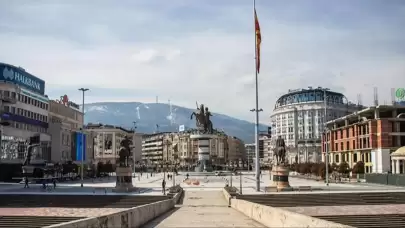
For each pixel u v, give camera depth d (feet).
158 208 121.90
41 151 411.54
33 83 449.06
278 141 250.57
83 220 54.70
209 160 494.18
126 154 244.42
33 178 340.39
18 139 370.73
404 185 284.82
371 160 420.77
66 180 393.29
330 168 398.01
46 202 188.03
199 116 491.72
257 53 231.09
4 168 348.79
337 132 520.01
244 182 353.10
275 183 246.27
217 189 271.69
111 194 213.25
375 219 129.70
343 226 48.88
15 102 375.66
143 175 532.73
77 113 579.89
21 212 151.94
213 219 105.50
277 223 76.13
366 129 432.66
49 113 479.82
